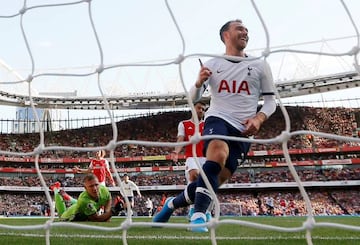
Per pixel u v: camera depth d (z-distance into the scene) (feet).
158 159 150.10
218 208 8.61
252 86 15.02
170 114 170.30
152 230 18.31
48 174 152.56
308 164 137.39
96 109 178.70
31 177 151.43
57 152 159.22
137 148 157.79
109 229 9.12
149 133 162.50
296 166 139.33
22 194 148.05
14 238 14.65
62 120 206.49
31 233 17.39
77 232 17.66
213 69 15.20
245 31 15.20
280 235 16.53
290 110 159.43
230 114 14.79
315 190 134.10
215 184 13.99
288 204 126.00
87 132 169.27
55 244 12.55
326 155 142.20
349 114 156.04
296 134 8.30
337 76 140.97
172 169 147.02
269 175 138.92
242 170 142.82
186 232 17.24
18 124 205.36
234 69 15.03
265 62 9.66
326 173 135.33
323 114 157.28
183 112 170.30
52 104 174.09
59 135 168.35
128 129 166.40
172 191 144.97
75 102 173.99
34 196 148.56
